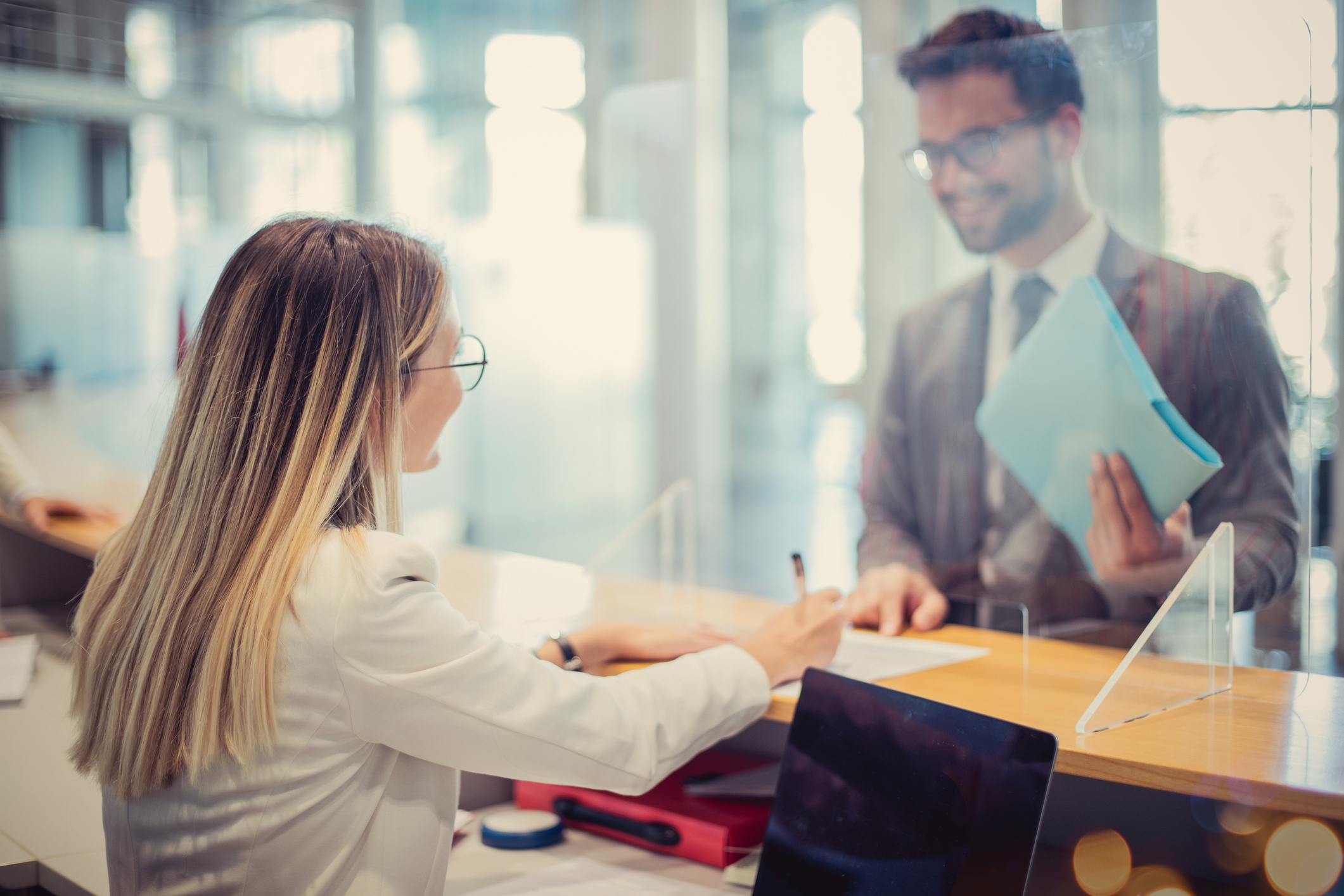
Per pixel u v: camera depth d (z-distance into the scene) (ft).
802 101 17.33
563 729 2.81
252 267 2.87
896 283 14.78
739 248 18.02
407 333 3.00
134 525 3.04
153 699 2.65
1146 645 3.24
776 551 17.13
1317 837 2.98
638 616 5.00
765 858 3.27
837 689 3.26
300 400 2.77
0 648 6.34
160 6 13.38
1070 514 4.34
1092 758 2.88
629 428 18.29
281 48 15.39
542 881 3.62
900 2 14.73
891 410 6.24
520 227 18.45
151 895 2.77
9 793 4.28
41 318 9.50
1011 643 4.22
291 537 2.64
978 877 2.69
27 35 12.11
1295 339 3.95
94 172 12.75
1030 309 5.47
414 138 18.52
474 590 5.76
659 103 18.11
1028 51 4.97
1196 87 4.23
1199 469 3.72
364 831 2.75
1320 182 3.92
